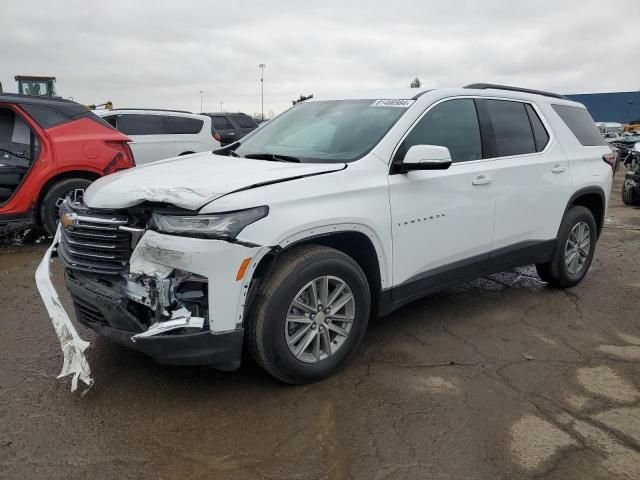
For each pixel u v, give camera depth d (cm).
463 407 324
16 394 327
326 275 332
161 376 351
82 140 680
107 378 347
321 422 305
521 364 383
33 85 1664
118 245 317
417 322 454
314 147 398
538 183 482
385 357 387
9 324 433
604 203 569
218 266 289
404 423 306
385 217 360
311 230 319
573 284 555
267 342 313
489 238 443
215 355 300
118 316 309
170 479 258
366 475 263
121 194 319
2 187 650
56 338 407
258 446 283
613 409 327
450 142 420
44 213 664
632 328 457
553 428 305
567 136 530
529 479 263
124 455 274
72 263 334
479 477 263
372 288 377
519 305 505
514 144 473
